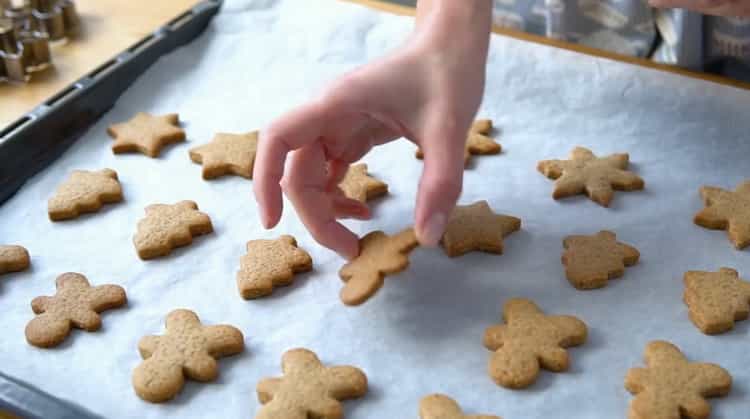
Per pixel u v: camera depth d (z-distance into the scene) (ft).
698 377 1.80
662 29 2.64
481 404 1.77
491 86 2.49
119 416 1.76
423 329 1.91
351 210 2.06
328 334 1.90
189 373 1.82
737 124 2.36
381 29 2.65
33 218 2.16
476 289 2.00
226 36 2.69
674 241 2.10
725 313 1.90
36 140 2.27
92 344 1.89
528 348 1.85
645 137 2.35
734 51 2.62
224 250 2.09
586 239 2.08
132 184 2.27
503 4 2.81
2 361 1.85
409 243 2.01
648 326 1.92
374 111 1.86
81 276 2.01
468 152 2.31
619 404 1.78
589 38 2.72
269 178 1.89
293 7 2.75
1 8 2.61
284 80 2.56
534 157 2.31
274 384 1.79
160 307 1.96
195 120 2.45
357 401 1.79
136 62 2.54
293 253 2.05
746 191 2.18
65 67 2.57
